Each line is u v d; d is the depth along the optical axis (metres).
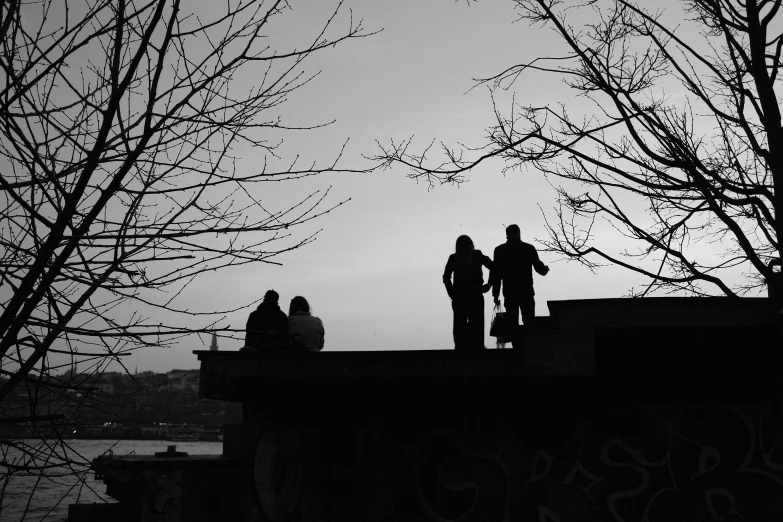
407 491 7.93
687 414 7.33
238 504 8.98
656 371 7.17
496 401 7.91
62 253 3.19
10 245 3.23
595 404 7.59
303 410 8.49
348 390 8.15
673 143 5.95
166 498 8.41
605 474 7.40
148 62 3.51
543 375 7.04
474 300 8.57
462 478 7.82
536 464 7.62
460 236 8.87
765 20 5.76
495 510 7.63
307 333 8.72
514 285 8.48
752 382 7.16
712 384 7.27
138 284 3.35
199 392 7.83
